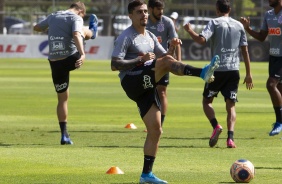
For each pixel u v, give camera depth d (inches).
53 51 1055.6
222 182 749.3
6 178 770.2
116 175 789.2
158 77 722.2
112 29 4729.3
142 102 735.7
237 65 1048.2
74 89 2199.8
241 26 1060.5
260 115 1509.6
